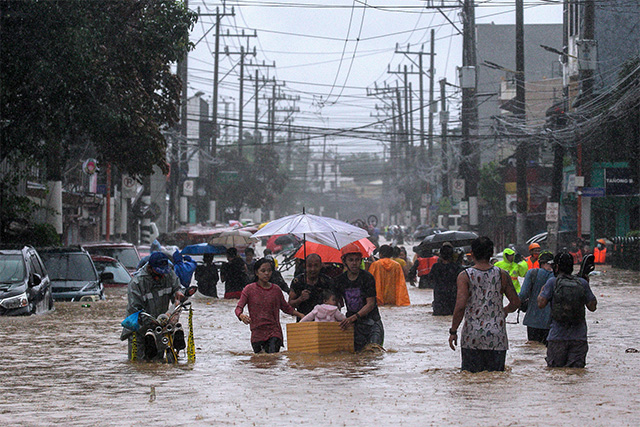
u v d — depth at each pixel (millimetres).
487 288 14562
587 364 16703
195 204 133375
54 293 33031
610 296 37031
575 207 75125
